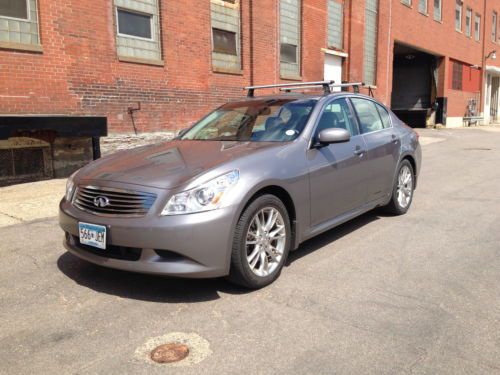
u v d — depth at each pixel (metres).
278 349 2.99
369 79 20.98
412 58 28.80
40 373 2.77
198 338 3.13
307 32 16.45
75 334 3.22
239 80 13.89
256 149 4.21
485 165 11.59
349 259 4.62
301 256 4.72
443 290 3.88
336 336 3.13
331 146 4.81
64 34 9.59
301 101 5.12
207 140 4.91
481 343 3.04
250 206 3.76
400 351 2.95
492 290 3.87
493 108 38.59
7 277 4.25
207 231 3.49
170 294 3.83
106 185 3.78
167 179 3.67
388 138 5.89
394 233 5.50
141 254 3.54
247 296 3.77
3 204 7.20
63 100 9.69
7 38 8.87
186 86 12.27
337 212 4.88
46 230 5.77
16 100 8.96
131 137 11.06
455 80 29.97
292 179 4.16
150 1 11.30
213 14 13.00
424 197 7.62
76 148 9.98
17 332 3.26
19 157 9.14
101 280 4.14
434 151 15.16
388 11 21.58
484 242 5.14
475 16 32.19
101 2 10.20
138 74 11.09
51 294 3.87
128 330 3.26
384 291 3.86
